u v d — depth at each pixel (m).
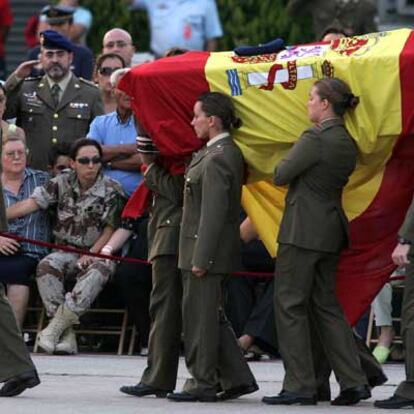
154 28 51.47
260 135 32.56
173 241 33.03
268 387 35.56
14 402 31.58
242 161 32.44
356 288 33.25
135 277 40.91
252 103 32.66
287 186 32.62
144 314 41.22
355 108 32.16
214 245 31.84
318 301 32.22
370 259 33.25
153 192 33.66
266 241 33.66
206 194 31.84
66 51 43.78
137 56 51.16
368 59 32.19
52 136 43.62
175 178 33.16
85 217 41.34
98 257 38.53
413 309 31.50
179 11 51.25
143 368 38.69
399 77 32.09
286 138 32.53
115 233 41.22
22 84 44.03
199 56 33.34
